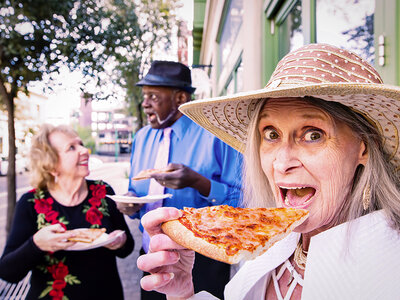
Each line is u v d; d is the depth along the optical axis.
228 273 2.21
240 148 1.29
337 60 0.77
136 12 5.09
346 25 1.68
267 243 0.70
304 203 0.82
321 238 0.80
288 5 2.78
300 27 2.56
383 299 0.68
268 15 3.27
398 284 0.68
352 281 0.73
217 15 8.03
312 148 0.78
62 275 1.73
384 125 0.82
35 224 1.83
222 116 1.17
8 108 4.38
